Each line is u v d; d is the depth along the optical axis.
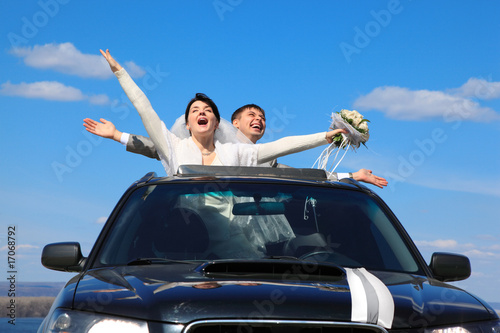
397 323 3.03
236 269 3.38
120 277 3.39
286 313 2.95
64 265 3.94
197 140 6.30
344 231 4.05
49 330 3.08
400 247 4.07
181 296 3.04
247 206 4.11
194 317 2.95
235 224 3.99
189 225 3.99
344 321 2.96
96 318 3.04
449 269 4.02
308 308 2.97
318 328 2.94
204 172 4.77
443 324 3.12
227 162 6.26
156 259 3.74
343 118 6.26
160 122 6.30
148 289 3.16
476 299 3.43
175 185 4.30
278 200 4.19
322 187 4.42
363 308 3.01
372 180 6.12
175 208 4.10
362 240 4.01
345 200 4.32
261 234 3.95
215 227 3.98
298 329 2.92
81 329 3.02
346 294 3.09
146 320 2.98
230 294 3.03
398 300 3.14
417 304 3.16
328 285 3.18
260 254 3.84
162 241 3.89
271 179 4.43
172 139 6.28
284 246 3.90
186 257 3.79
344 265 3.80
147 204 4.15
